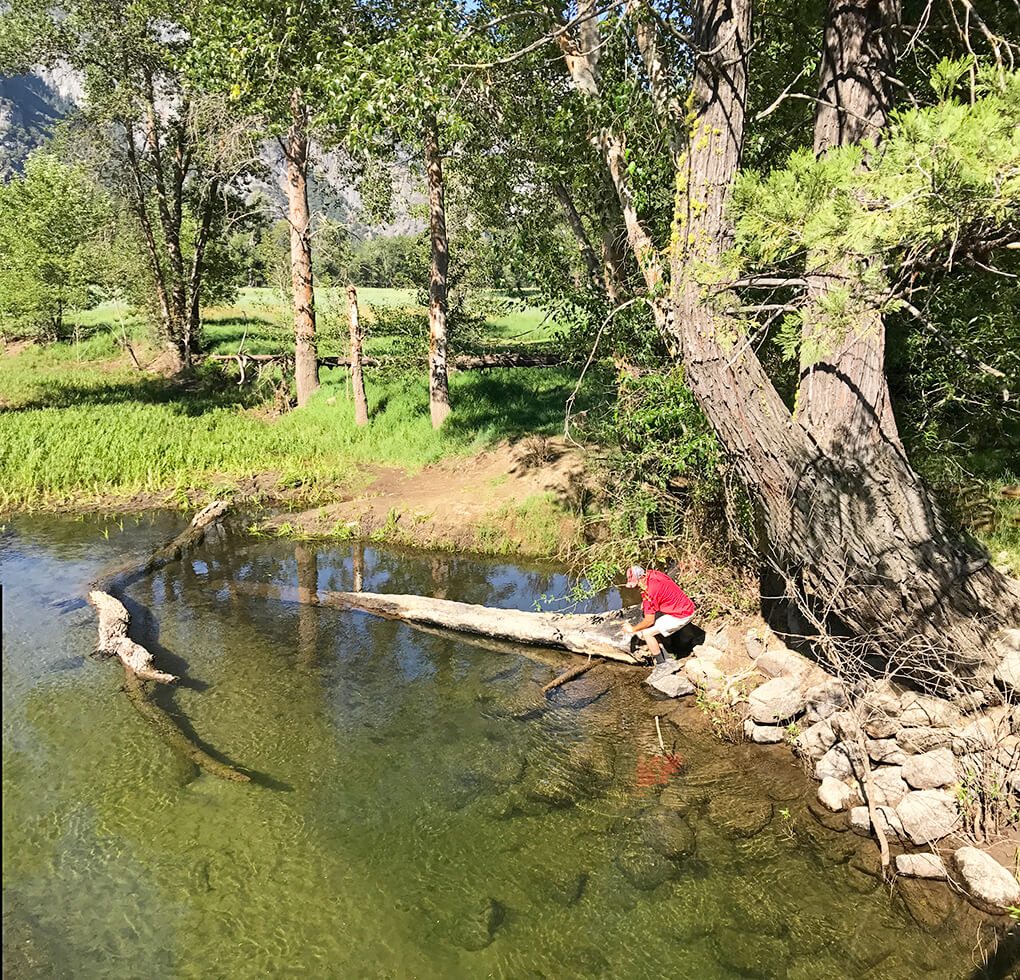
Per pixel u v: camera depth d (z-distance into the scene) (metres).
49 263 27.45
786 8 7.86
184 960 4.25
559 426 14.68
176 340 26.08
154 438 16.69
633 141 7.86
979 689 5.53
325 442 16.47
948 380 7.88
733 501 7.90
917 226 3.00
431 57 6.99
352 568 10.73
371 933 4.42
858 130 5.59
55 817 5.44
